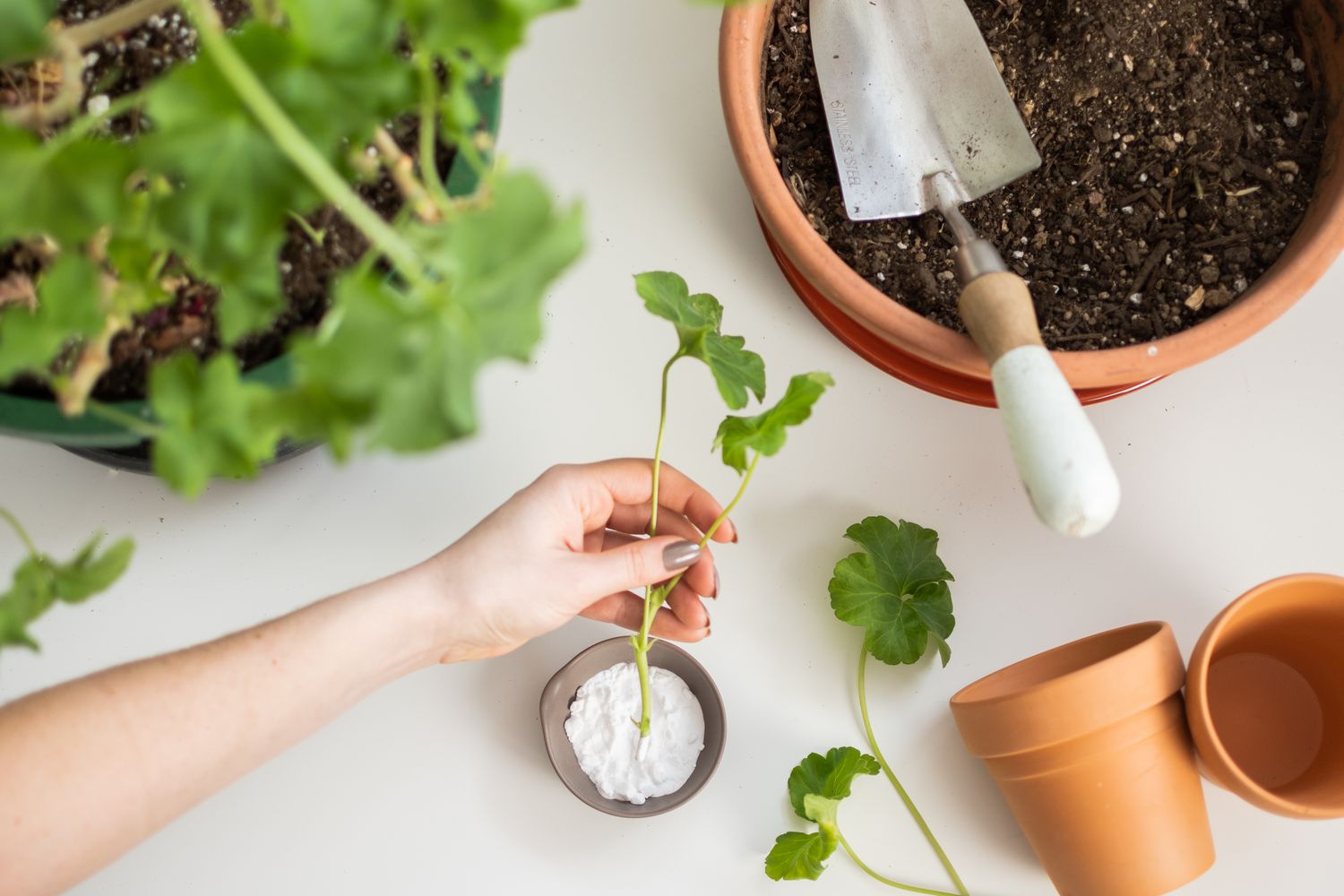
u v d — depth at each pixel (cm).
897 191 68
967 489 71
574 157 72
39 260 55
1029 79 68
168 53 58
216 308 56
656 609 65
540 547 62
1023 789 63
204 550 70
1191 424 71
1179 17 67
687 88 73
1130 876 62
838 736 70
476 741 70
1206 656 60
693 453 71
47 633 70
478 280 37
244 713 57
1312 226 64
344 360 36
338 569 71
